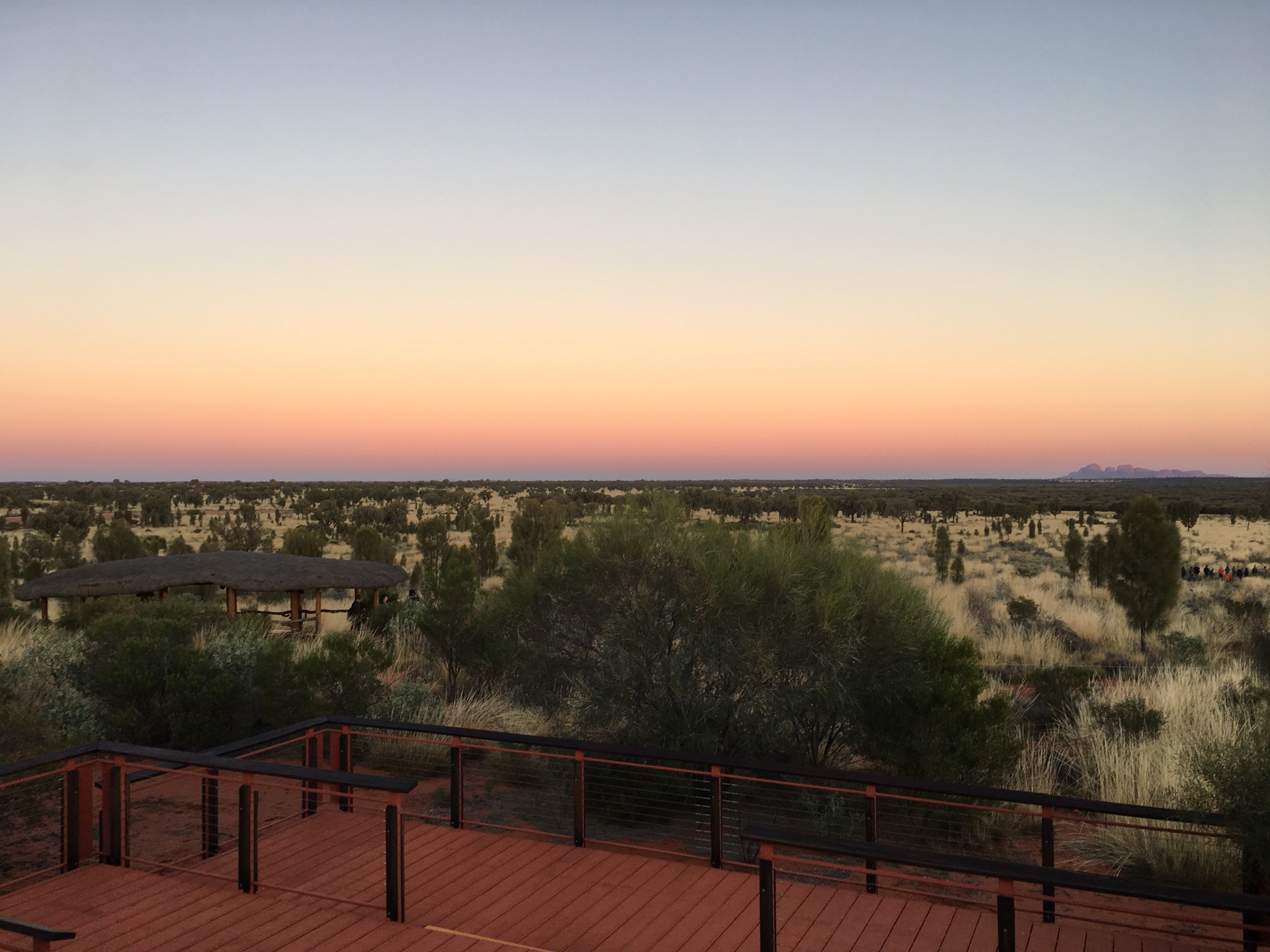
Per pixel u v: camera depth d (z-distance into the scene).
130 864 6.74
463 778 8.89
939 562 32.25
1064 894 6.95
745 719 8.43
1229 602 19.86
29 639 14.95
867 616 8.63
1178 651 16.09
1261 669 9.62
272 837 7.44
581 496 91.25
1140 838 7.80
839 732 9.05
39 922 5.60
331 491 116.12
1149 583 18.45
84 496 95.12
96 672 11.76
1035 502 97.25
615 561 8.90
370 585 19.95
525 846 7.21
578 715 8.87
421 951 5.26
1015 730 10.01
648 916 5.88
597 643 9.34
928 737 8.51
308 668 11.24
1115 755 9.51
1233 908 3.63
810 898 6.22
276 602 27.39
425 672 15.47
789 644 8.28
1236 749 6.08
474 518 63.12
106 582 18.12
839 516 77.50
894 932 5.69
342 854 7.03
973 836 8.19
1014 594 26.80
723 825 8.25
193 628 12.39
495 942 5.38
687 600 8.57
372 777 5.75
